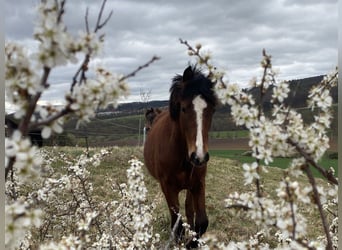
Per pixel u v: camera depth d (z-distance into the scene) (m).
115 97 1.26
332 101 1.84
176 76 4.96
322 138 1.79
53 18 1.11
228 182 11.74
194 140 4.21
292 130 1.77
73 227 4.50
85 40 1.15
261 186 1.93
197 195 5.02
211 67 1.90
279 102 1.91
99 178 10.06
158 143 5.29
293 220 1.68
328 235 1.78
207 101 4.31
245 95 1.82
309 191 1.75
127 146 15.19
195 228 4.84
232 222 6.84
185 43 1.89
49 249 1.93
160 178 5.36
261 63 1.84
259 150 1.74
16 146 1.12
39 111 1.22
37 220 1.25
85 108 1.23
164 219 7.03
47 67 1.14
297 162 1.79
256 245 2.21
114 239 3.36
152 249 3.25
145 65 1.30
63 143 11.89
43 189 3.89
